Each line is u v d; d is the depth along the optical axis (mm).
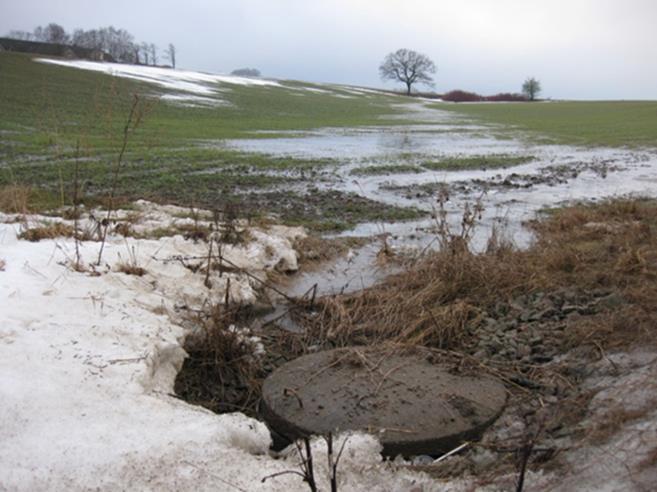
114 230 7621
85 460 3133
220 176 13680
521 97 114812
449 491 3139
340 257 7906
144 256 6574
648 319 5027
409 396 4258
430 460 3719
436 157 19047
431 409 4082
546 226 8977
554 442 3615
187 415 3658
